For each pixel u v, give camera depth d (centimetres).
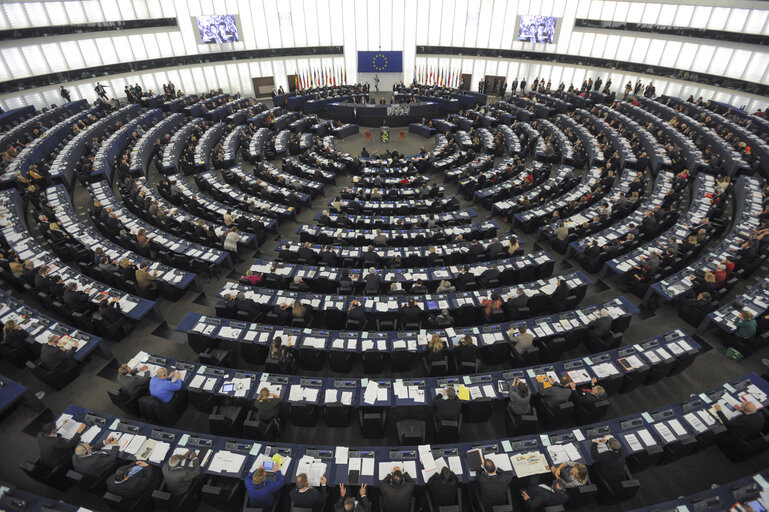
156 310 1336
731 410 887
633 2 3641
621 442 837
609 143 2623
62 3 3284
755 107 3200
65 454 841
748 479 730
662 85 3803
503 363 1195
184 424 1023
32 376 1150
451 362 1108
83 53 3556
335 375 1170
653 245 1519
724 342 1216
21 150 2453
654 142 2581
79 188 2266
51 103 3444
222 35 4112
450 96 4053
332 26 4475
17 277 1356
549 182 2138
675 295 1301
